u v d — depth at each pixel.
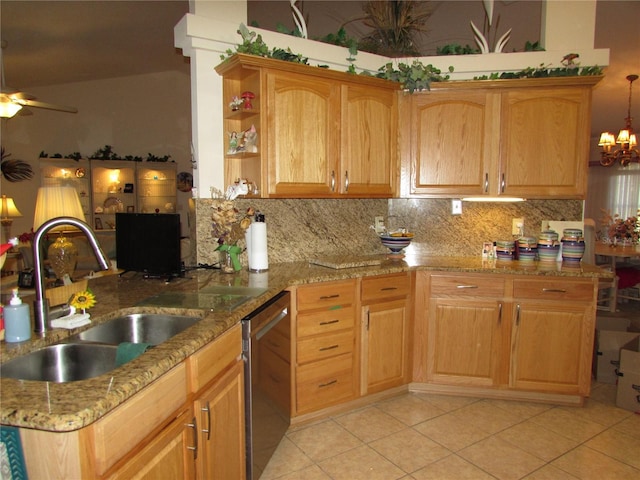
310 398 2.53
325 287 2.50
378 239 3.40
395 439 2.41
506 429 2.51
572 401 2.80
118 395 1.01
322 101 2.66
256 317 1.88
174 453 1.27
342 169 2.78
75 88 7.25
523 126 2.92
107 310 1.71
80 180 7.19
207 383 1.48
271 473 2.11
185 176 7.97
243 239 2.79
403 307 2.85
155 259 2.32
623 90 5.87
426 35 4.21
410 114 3.01
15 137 6.86
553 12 3.05
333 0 3.98
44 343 1.40
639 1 3.73
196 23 2.53
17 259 3.97
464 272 2.81
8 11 3.92
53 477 0.94
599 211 8.30
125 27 4.67
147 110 7.75
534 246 3.06
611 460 2.21
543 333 2.75
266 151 2.49
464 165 2.99
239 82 2.69
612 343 3.18
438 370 2.91
